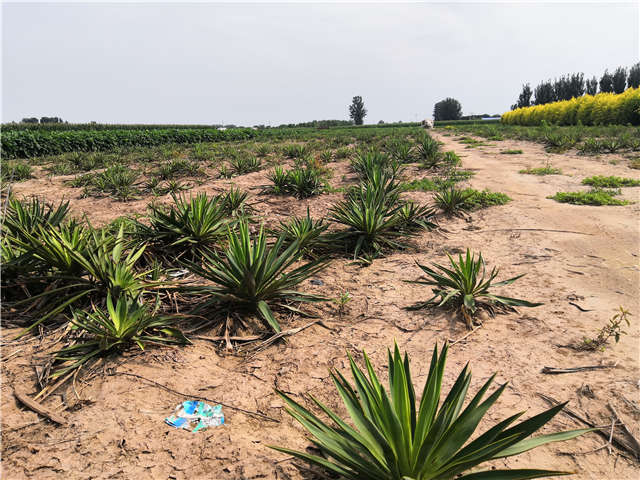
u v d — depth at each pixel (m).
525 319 4.11
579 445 2.46
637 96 28.94
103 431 2.53
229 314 4.14
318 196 10.13
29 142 21.64
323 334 3.92
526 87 81.25
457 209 8.39
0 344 3.51
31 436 2.47
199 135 33.62
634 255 5.60
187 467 2.28
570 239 6.41
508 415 2.71
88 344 3.33
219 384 3.10
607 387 2.96
